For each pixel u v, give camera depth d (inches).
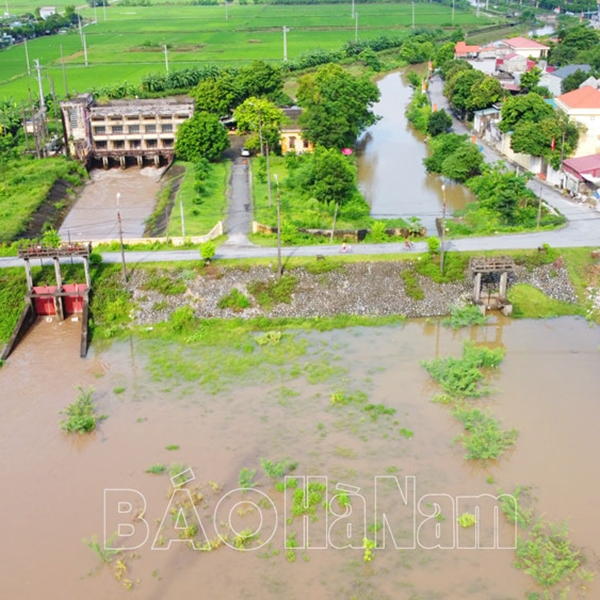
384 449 2076.8
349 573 1672.0
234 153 4909.0
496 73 6560.0
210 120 4650.6
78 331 2790.4
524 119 4468.5
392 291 2891.2
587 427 2155.5
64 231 3710.6
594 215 3459.6
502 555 1715.1
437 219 3494.1
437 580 1648.6
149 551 1749.5
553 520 1803.6
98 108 5083.7
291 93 6820.9
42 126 5315.0
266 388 2381.9
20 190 4126.5
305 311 2829.7
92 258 2972.4
